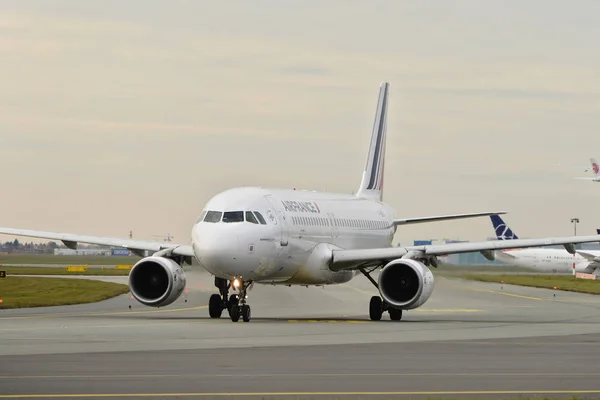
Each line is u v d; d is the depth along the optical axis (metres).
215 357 92.50
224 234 139.00
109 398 66.94
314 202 165.75
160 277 149.62
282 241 147.00
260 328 128.88
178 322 139.12
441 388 73.12
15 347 100.19
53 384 73.25
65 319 142.25
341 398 67.69
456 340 114.50
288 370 83.06
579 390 72.69
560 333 126.56
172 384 73.94
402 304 146.25
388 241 195.25
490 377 79.69
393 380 77.31
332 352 98.44
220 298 152.00
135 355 93.56
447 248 152.00
